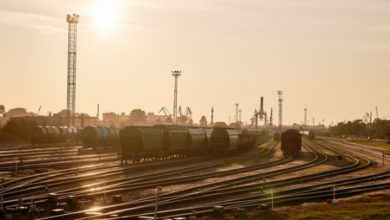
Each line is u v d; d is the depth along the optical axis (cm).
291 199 2889
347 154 7462
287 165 5447
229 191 3123
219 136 6594
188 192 3108
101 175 3741
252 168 4828
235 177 4044
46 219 2139
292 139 7050
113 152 6825
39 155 5728
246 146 8256
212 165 5059
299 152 7088
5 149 6638
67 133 8450
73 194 2773
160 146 5528
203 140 6562
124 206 2494
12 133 10375
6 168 4038
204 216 2380
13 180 3316
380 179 4156
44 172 3969
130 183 3338
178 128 5959
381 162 6038
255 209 2614
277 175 4309
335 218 2327
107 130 7388
